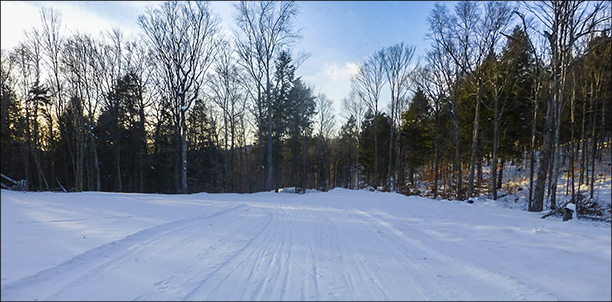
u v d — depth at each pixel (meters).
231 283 3.60
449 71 19.16
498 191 21.34
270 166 22.16
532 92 17.14
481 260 4.38
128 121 29.12
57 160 31.28
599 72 17.00
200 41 20.06
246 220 8.05
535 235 5.45
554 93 10.80
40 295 3.19
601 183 18.25
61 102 23.92
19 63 23.69
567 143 22.41
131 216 8.10
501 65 17.16
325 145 42.31
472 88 19.91
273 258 4.59
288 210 10.38
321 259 4.57
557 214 9.15
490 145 22.50
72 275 3.75
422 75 22.05
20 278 3.54
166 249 4.99
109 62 25.59
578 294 3.21
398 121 29.84
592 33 10.38
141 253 4.73
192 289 3.40
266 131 30.62
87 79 23.81
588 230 5.65
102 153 30.23
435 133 23.97
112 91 26.12
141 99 27.94
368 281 3.71
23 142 26.81
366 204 12.12
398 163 29.80
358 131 33.88
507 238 5.43
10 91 25.00
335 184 48.84
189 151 31.78
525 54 17.50
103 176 31.44
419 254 4.85
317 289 3.46
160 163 29.97
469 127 22.17
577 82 15.80
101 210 9.25
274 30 22.38
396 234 6.33
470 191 17.22
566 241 4.95
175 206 10.66
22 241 5.20
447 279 3.76
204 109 32.97
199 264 4.26
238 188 37.59
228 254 4.75
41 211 8.95
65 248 4.77
